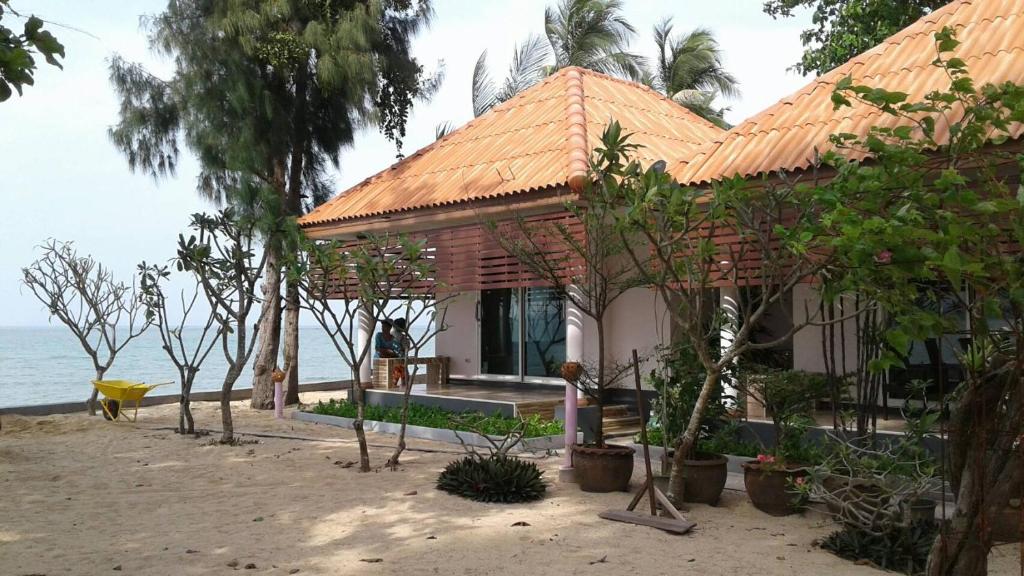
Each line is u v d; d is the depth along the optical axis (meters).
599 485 8.94
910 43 11.16
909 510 6.74
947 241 3.38
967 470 4.11
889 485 7.09
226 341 13.20
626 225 7.04
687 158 11.16
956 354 4.27
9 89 3.90
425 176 14.88
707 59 31.20
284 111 17.91
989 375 4.10
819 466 7.62
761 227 8.59
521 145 13.97
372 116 18.62
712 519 7.91
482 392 15.38
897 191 4.14
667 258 7.36
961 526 4.08
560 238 10.95
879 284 4.12
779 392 8.76
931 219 3.73
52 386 35.56
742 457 10.10
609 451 8.96
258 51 17.00
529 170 12.53
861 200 4.21
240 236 13.38
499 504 8.43
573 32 29.52
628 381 14.30
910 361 11.38
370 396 16.05
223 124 17.55
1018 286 3.29
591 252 9.48
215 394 20.75
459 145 15.73
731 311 11.15
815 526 7.66
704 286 7.59
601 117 14.22
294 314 19.33
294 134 18.34
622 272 9.30
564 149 12.63
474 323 16.97
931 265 3.49
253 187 17.25
